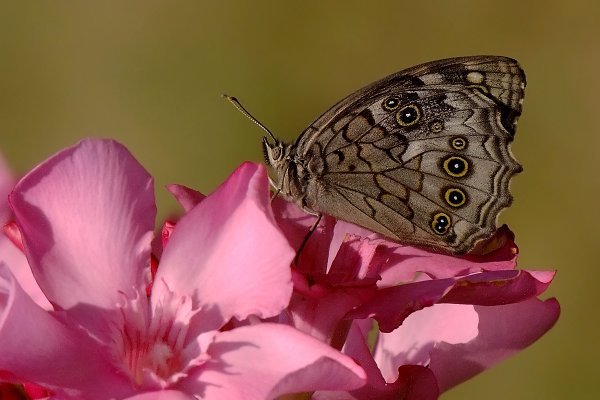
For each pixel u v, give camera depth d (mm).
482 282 395
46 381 388
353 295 395
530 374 690
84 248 398
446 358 417
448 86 417
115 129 820
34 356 388
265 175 393
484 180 416
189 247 399
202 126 818
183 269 399
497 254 415
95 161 397
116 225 399
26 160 815
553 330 713
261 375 390
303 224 419
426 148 417
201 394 392
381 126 419
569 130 837
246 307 393
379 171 419
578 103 849
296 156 420
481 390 686
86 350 393
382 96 420
